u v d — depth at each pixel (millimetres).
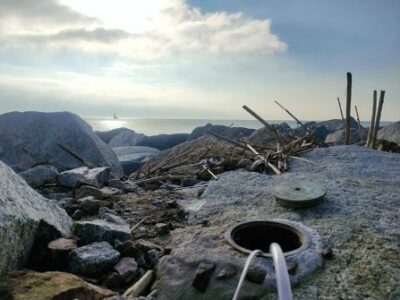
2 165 637
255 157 1376
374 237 639
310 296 500
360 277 531
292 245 673
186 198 1004
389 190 907
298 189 854
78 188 978
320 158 1341
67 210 839
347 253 594
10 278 471
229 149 1621
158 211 873
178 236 710
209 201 931
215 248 611
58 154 1528
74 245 596
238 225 678
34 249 582
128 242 614
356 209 770
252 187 1005
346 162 1278
